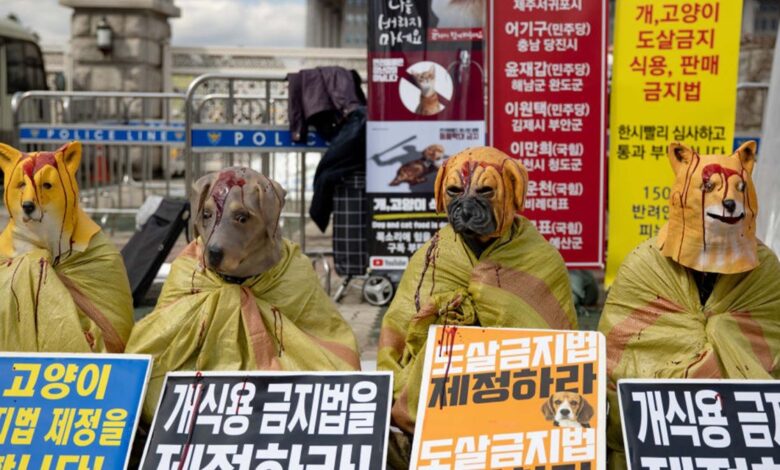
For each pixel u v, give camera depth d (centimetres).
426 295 423
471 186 404
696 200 394
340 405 376
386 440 367
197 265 423
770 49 1469
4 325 409
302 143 795
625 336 411
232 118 817
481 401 371
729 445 358
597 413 361
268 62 1919
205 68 1891
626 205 665
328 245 1024
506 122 669
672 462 356
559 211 676
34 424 375
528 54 661
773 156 645
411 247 704
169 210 770
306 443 368
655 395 370
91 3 1773
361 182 747
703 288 411
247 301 412
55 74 2053
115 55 1794
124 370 385
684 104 647
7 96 1614
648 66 647
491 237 416
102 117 1391
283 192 418
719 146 648
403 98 684
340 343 428
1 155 424
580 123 667
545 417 363
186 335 409
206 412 379
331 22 2331
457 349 386
